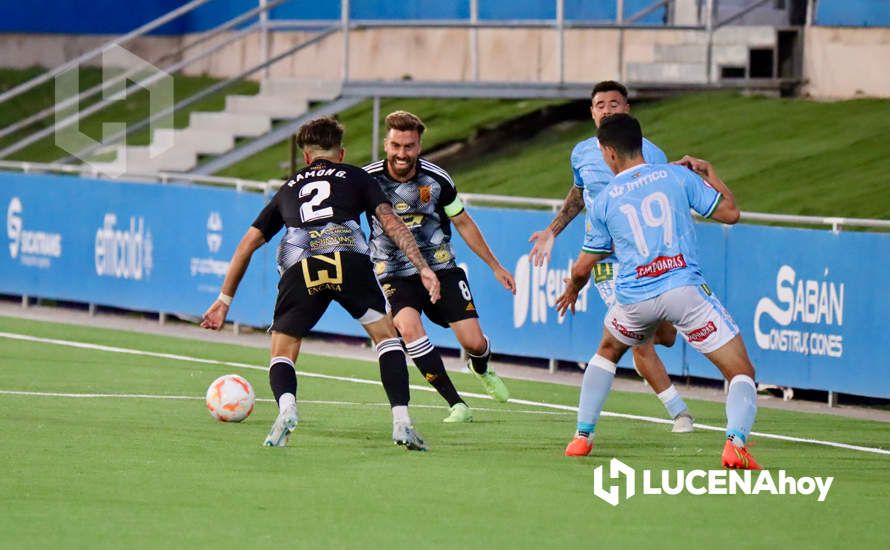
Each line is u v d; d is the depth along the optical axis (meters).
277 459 24.64
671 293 24.27
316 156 26.09
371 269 25.62
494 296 43.44
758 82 61.62
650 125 60.00
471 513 20.58
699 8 64.06
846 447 28.55
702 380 40.00
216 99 84.75
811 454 27.28
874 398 37.19
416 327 30.36
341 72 81.12
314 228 25.34
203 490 21.77
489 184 58.16
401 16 77.12
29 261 56.91
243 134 68.88
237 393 28.91
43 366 38.78
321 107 66.19
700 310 24.27
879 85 58.88
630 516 20.66
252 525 19.48
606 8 68.69
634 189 24.55
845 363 36.12
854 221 36.03
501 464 24.69
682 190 24.52
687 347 39.22
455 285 31.16
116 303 53.78
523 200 42.72
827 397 37.78
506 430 29.30
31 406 30.88
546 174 57.50
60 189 55.69
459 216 30.67
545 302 42.09
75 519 19.61
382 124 70.06
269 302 48.62
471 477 23.34
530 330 42.56
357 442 26.81
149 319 53.47
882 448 28.59
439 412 32.16
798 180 50.44
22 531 18.84
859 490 23.14
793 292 37.16
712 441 28.19
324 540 18.72
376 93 63.31
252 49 87.38
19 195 57.19
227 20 89.75
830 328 36.41
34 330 48.38
